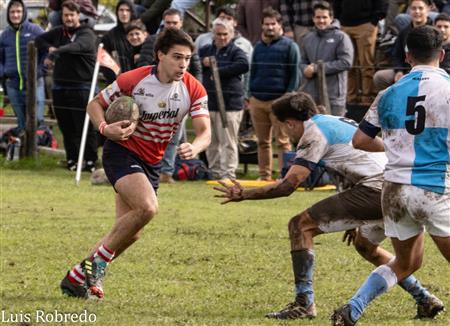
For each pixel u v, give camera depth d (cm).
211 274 2230
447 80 1614
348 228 1808
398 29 3734
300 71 3850
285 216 3062
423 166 1602
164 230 2764
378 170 1797
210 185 3750
